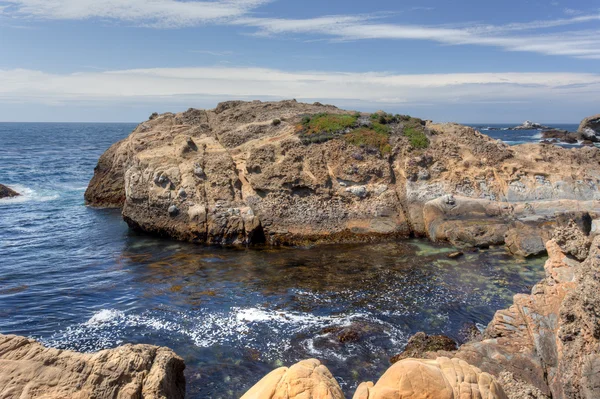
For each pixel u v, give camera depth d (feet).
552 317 41.68
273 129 119.55
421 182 98.73
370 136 105.91
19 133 535.19
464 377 23.85
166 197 96.17
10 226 106.01
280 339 51.83
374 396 22.80
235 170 101.76
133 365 33.30
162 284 69.56
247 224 91.50
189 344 50.88
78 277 72.74
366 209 95.71
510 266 75.66
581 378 32.73
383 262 79.30
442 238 90.84
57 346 50.14
